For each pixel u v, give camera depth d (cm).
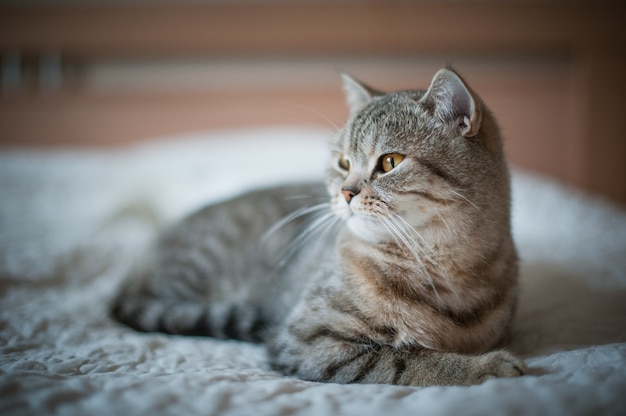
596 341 75
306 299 77
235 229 92
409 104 77
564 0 143
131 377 67
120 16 143
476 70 149
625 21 143
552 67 149
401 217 74
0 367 67
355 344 72
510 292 77
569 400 61
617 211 123
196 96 150
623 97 147
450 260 74
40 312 83
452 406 61
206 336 83
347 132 81
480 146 76
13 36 143
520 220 112
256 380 68
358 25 145
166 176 122
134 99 150
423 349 71
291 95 150
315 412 61
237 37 145
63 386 63
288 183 99
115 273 98
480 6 144
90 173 128
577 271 91
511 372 66
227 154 127
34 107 149
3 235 103
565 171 152
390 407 62
